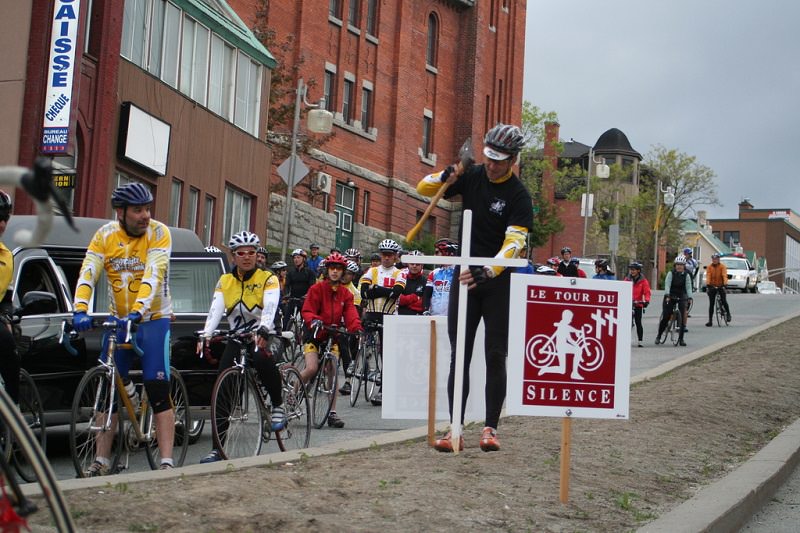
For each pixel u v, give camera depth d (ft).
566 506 23.13
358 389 49.85
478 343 28.55
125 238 26.63
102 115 79.66
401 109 173.06
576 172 264.72
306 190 148.25
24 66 71.36
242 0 136.98
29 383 29.22
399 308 50.88
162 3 90.48
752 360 58.49
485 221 27.58
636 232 272.92
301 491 22.58
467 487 23.90
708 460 31.24
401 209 172.55
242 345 30.94
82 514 19.60
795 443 33.94
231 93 105.91
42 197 10.50
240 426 30.40
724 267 100.17
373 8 169.48
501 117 197.57
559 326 22.75
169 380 27.35
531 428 34.01
